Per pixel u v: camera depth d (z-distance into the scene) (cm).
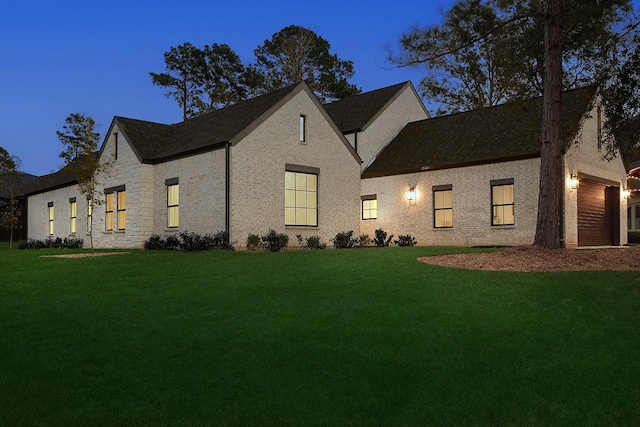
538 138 2052
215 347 685
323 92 4834
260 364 626
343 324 752
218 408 529
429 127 2698
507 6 1912
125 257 1591
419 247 1862
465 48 1812
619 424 492
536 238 1501
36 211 3419
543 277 1040
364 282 1016
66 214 3003
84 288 1066
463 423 497
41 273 1279
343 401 538
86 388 579
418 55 1727
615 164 2416
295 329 736
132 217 2314
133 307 895
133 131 2392
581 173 2105
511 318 764
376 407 526
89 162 2153
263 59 4919
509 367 604
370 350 655
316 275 1109
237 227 1939
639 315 773
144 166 2266
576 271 1117
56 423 503
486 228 2123
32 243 2930
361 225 2619
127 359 656
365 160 2667
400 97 2862
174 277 1156
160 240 2136
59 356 674
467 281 1006
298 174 2186
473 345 665
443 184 2281
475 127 2431
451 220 2267
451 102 3825
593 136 2225
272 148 2070
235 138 1941
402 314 788
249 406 531
